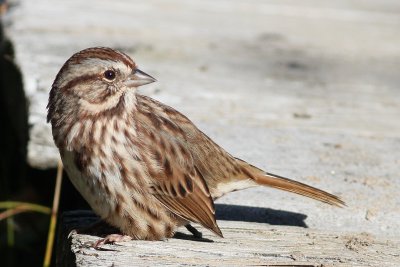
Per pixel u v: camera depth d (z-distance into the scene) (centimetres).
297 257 782
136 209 812
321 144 1161
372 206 945
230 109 1282
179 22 1852
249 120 1241
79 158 816
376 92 1452
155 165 823
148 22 1808
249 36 1781
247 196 957
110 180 805
